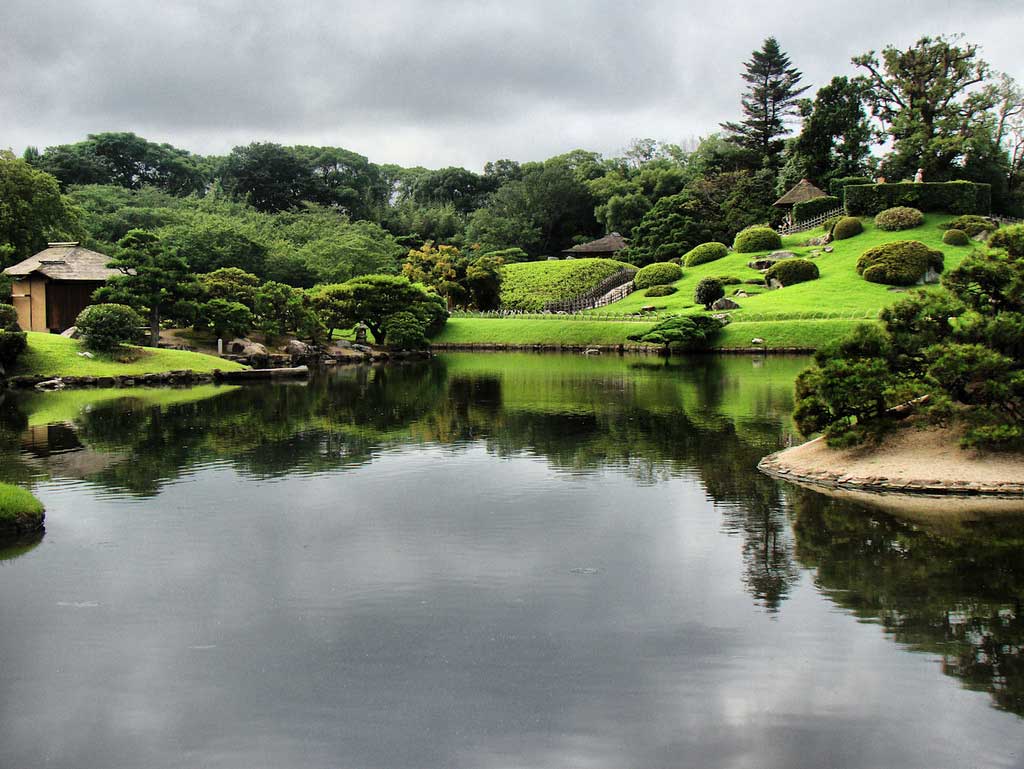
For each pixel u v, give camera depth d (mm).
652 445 22266
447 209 114938
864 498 16250
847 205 79438
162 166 112000
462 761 7363
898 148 82375
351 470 19328
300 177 111875
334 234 85750
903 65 84312
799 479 18078
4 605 10938
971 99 81125
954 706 8242
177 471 19203
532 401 32156
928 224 75000
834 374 18500
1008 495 16062
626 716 8094
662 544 13414
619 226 106062
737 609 10680
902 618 10328
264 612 10664
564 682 8758
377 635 9938
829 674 8906
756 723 7961
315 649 9578
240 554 13016
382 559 12750
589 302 76938
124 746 7645
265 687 8703
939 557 12586
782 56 100938
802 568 12180
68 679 8906
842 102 89000
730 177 95875
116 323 41688
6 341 37688
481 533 14094
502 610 10688
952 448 17719
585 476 18531
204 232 68375
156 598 11156
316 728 7926
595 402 31531
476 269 79750
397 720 8055
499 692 8570
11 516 14078
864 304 59938
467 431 24906
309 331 54875
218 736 7809
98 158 100750
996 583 11469
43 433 24594
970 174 80500
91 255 53281
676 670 9008
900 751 7480
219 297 51250
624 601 10961
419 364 52625
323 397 34094
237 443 22938
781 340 54938
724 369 44938
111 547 13383
